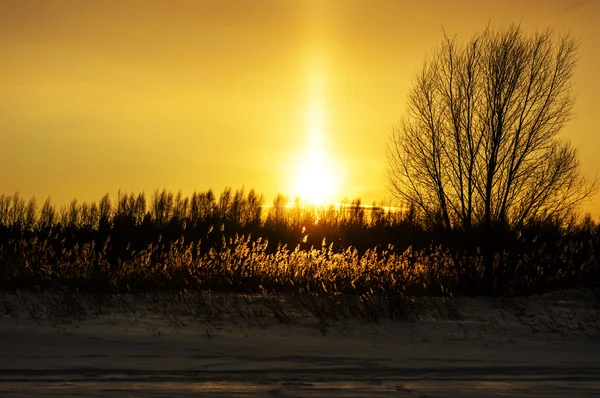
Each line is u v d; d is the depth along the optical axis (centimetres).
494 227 2486
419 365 1095
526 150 2578
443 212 2631
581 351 1272
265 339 1362
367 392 884
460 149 2617
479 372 1037
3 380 913
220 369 1032
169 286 2236
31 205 6400
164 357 1129
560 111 2616
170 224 4622
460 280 2439
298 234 4225
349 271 2308
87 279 2309
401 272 2239
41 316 1638
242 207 6725
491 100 2612
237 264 2442
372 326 1542
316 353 1208
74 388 868
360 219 4428
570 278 2552
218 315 1641
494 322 1623
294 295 1952
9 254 2553
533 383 954
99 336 1348
